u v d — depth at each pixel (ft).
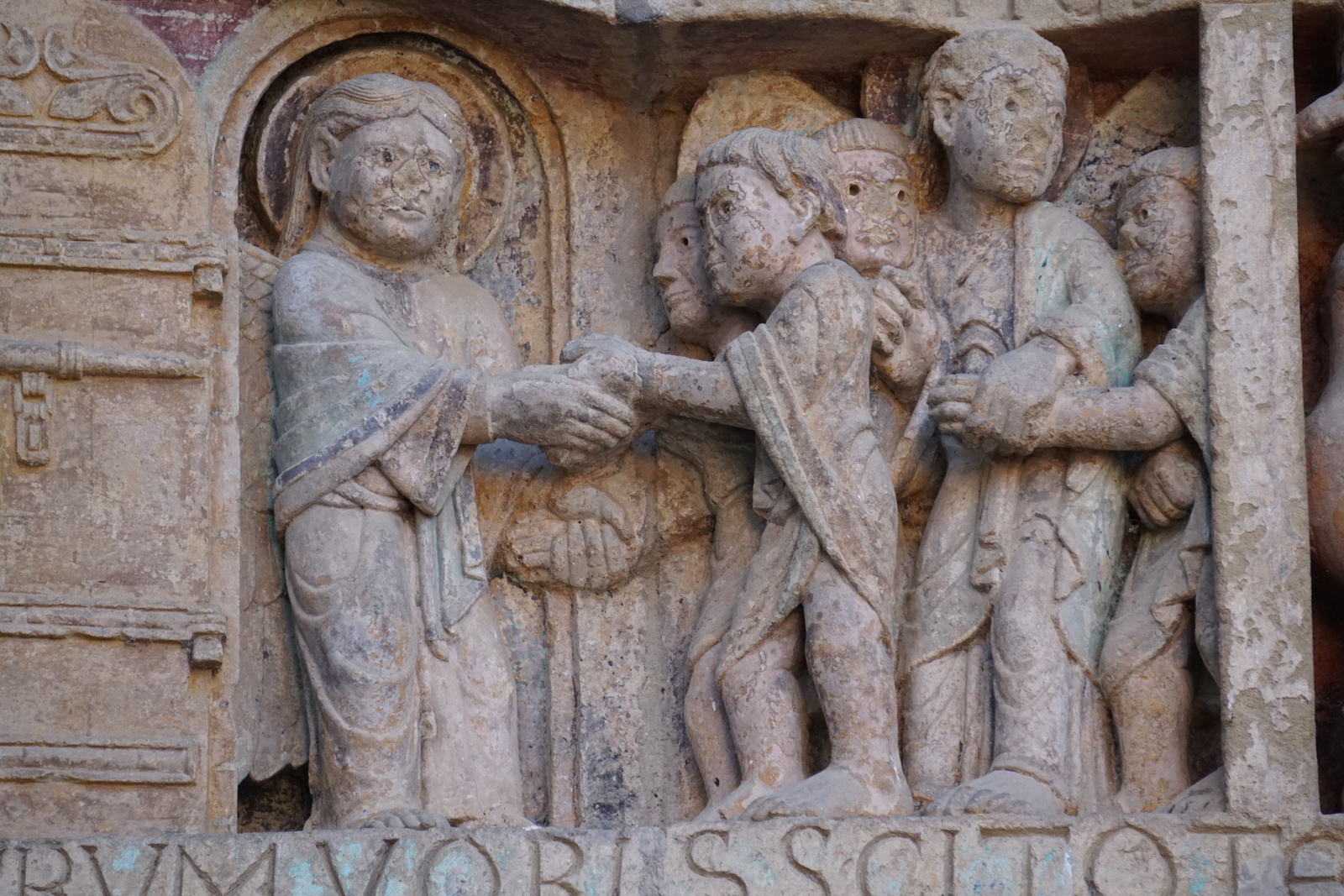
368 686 20.25
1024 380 20.85
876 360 21.80
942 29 22.41
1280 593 20.10
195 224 21.08
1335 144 21.71
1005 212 22.26
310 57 22.54
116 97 21.13
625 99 23.20
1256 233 20.97
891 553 20.84
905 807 20.15
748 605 20.99
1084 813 20.16
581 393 20.97
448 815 20.39
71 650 20.02
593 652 21.90
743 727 20.72
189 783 19.98
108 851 19.39
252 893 19.38
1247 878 19.40
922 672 21.07
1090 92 22.98
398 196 21.59
